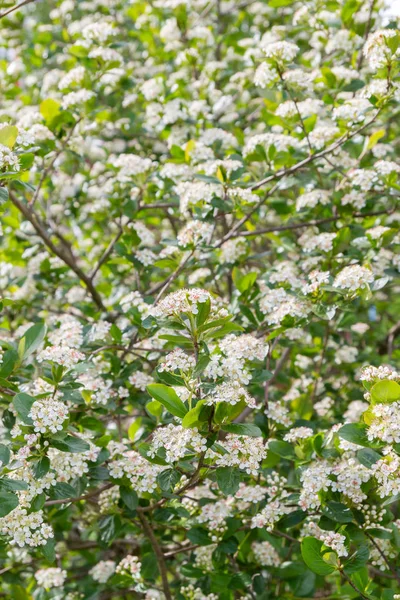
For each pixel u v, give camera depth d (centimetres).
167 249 356
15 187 371
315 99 390
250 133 512
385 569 279
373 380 240
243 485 287
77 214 489
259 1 600
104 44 420
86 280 418
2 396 266
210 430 229
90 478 276
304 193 398
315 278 290
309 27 460
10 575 381
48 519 332
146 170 399
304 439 281
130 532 347
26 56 611
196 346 232
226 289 488
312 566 241
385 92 329
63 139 427
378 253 346
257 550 316
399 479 230
